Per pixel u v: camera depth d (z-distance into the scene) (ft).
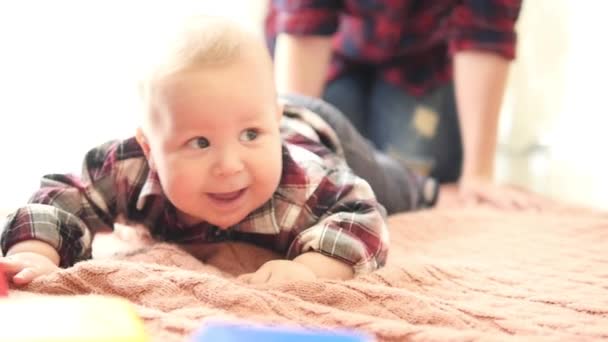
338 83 5.73
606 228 3.69
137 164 2.97
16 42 4.73
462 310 2.33
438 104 5.47
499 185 5.03
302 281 2.40
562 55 5.82
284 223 2.90
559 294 2.61
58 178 2.97
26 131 4.76
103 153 3.02
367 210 2.82
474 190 4.79
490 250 3.38
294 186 2.90
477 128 4.95
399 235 3.63
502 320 2.28
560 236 3.59
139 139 2.83
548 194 5.87
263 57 2.64
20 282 2.41
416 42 5.42
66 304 1.82
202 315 2.16
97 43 4.87
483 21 4.77
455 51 4.95
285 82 5.14
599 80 5.70
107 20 4.88
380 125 5.64
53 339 1.61
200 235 3.04
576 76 5.79
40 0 4.75
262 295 2.26
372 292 2.36
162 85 2.51
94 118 4.89
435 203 4.65
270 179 2.63
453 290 2.62
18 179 4.62
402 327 2.12
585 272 2.97
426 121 5.46
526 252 3.31
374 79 5.79
